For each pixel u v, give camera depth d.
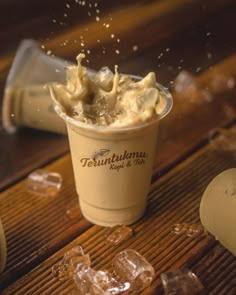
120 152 0.41
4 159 0.56
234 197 0.40
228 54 0.75
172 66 0.62
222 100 0.66
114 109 0.42
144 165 0.43
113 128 0.39
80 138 0.41
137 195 0.45
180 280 0.39
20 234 0.45
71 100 0.42
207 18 0.85
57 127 0.59
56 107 0.41
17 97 0.58
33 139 0.60
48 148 0.58
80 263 0.41
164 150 0.57
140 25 0.80
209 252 0.43
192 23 0.83
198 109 0.64
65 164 0.55
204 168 0.54
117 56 0.68
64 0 0.84
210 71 0.71
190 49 0.75
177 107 0.65
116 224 0.46
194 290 0.39
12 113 0.59
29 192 0.51
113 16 0.81
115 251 0.43
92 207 0.45
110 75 0.44
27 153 0.57
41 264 0.42
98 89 0.43
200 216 0.44
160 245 0.44
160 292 0.39
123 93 0.42
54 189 0.51
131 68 0.65
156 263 0.42
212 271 0.41
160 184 0.51
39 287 0.40
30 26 0.81
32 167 0.55
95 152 0.41
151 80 0.42
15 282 0.40
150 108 0.40
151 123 0.40
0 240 0.38
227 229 0.41
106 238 0.45
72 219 0.47
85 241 0.45
